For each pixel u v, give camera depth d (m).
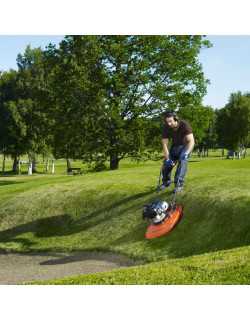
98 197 23.94
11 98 70.81
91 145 42.47
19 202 25.08
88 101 41.88
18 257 19.83
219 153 149.75
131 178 26.20
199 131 43.94
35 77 69.06
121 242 19.69
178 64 42.19
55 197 24.83
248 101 92.31
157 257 17.64
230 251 12.56
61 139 43.22
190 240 18.16
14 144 68.00
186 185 22.27
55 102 43.66
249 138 92.12
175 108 42.22
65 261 18.66
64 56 43.25
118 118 40.03
